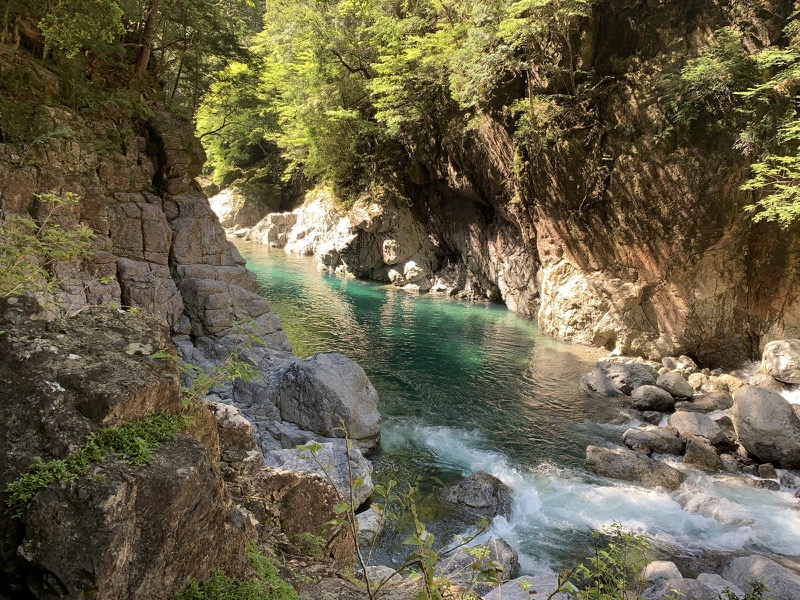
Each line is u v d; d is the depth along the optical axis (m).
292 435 12.28
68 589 2.30
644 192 21.53
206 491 2.99
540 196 25.62
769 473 12.88
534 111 24.27
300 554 4.78
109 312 3.78
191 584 2.88
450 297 34.53
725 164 19.25
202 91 25.86
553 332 25.53
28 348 3.16
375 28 30.67
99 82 17.34
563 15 22.09
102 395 2.94
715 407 16.84
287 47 39.84
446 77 28.28
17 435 2.78
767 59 17.84
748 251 20.11
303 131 38.66
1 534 2.47
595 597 4.08
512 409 16.61
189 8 21.36
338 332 24.59
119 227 15.70
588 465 12.94
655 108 21.00
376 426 13.27
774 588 8.01
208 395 13.62
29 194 13.63
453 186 31.94
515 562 9.04
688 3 20.67
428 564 3.00
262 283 35.41
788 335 19.64
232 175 59.16
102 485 2.55
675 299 21.38
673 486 12.18
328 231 43.72
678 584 7.77
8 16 14.73
